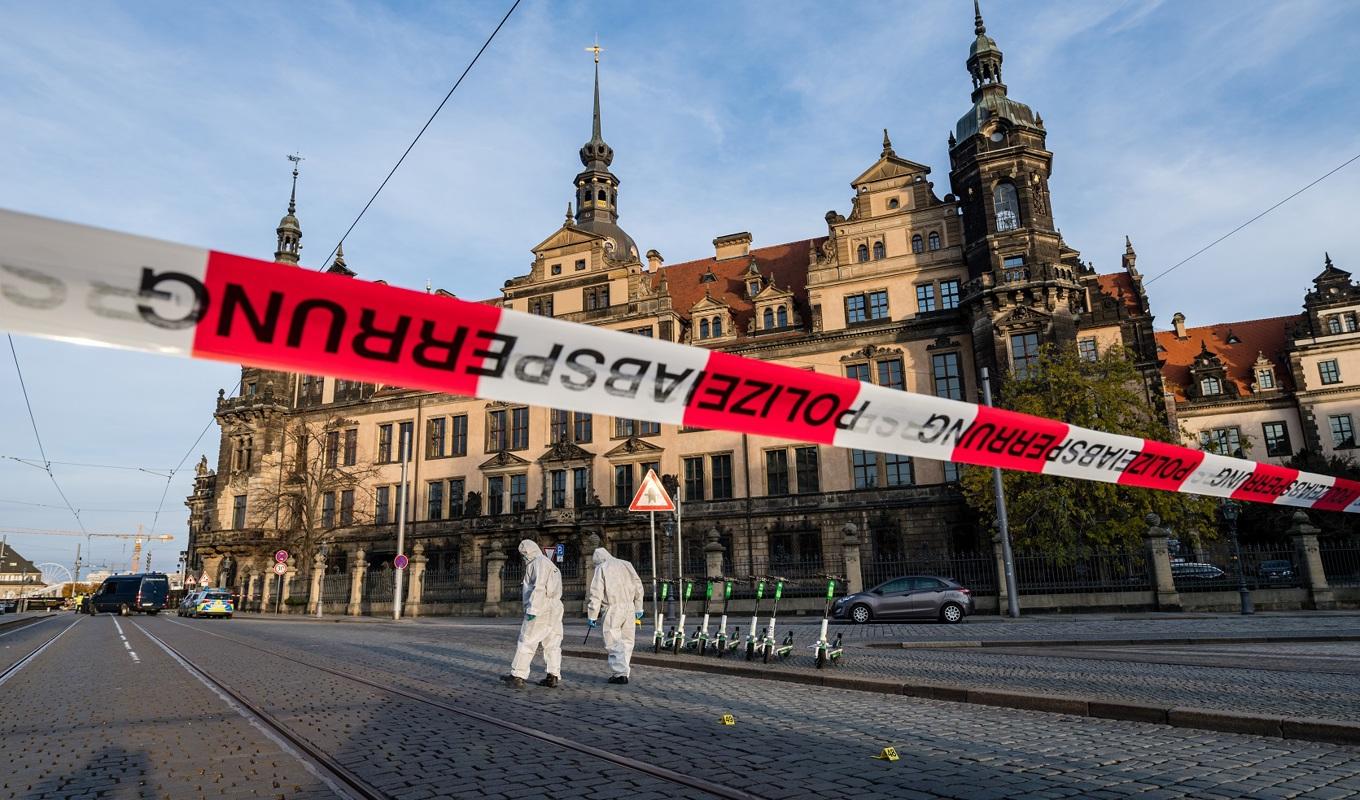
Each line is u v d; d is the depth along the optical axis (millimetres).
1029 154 42938
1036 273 40719
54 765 6434
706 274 55250
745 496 46469
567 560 48625
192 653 17562
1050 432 5344
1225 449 59219
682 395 3943
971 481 33219
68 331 2865
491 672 12680
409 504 57156
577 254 54469
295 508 57312
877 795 5188
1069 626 21391
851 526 31219
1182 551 35812
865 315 46500
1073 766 5883
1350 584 26359
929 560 30844
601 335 3711
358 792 5531
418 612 40438
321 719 8344
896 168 47625
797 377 4277
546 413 53781
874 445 4598
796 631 21422
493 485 54594
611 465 50562
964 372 43281
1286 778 5473
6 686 12008
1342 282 57969
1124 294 51875
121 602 56094
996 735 7059
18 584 137750
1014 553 31875
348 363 3270
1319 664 11961
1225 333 65750
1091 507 31203
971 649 15961
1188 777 5527
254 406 62500
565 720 8102
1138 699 8453
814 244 52219
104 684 12039
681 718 8156
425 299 3322
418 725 7914
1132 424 33312
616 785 5594
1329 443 56219
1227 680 10156
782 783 5523
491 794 5406
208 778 5953
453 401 57656
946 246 45562
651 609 31594
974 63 46531
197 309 3039
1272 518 41156
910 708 8664
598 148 64812
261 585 56219
